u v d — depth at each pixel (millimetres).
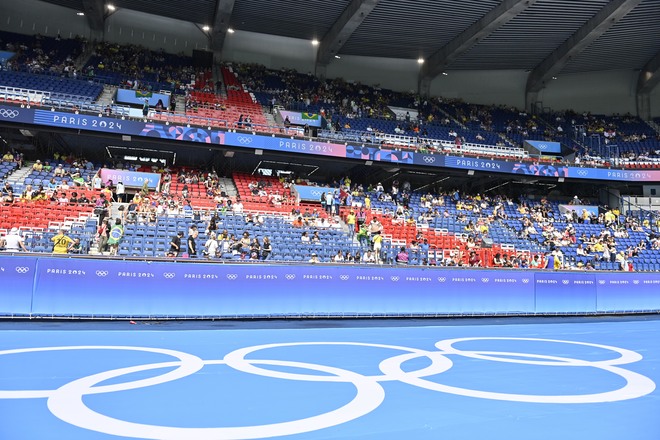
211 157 24641
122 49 28609
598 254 19797
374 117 30375
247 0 25328
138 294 9195
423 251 16922
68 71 24578
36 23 28016
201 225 16094
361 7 24109
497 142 30531
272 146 21828
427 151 24109
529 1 22531
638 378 5266
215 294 9633
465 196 26547
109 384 4477
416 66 34875
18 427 3277
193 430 3299
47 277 8734
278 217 18562
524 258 17609
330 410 3848
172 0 26625
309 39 32062
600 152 31031
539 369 5676
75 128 19312
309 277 10289
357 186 25141
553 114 35125
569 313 12375
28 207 15633
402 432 3359
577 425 3578
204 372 5098
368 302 10648
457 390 4582
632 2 22531
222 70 30297
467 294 11461
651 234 23188
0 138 21656
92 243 13305
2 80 21766
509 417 3756
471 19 25953
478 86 35500
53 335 7340
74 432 3205
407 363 5859
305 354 6328
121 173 20250
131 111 21312
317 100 30188
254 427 3396
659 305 13539
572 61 32062
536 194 29891
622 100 35469
